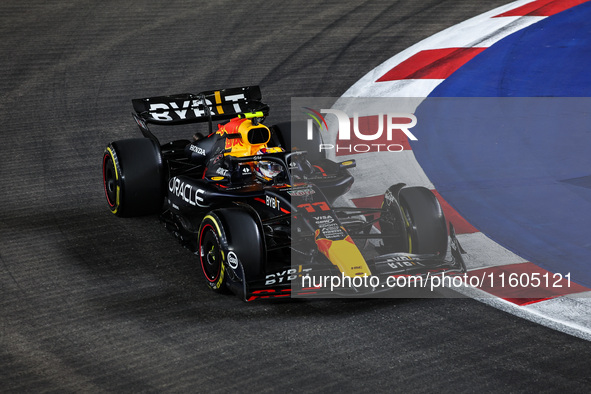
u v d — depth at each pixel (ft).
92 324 77.61
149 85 172.14
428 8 225.56
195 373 67.56
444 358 69.15
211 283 83.92
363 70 179.83
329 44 197.67
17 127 149.07
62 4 231.71
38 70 181.98
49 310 81.10
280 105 158.71
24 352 72.08
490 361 68.49
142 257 95.20
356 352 70.64
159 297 83.87
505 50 188.55
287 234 89.81
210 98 114.21
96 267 92.32
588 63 178.09
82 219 108.27
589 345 71.31
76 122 152.15
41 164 131.23
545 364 67.82
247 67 182.29
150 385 65.72
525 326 75.31
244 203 85.81
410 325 75.92
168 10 227.20
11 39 202.59
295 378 66.28
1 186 121.39
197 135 112.16
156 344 73.10
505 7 224.33
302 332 74.90
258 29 209.97
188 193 95.91
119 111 157.99
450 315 77.92
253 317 78.59
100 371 68.23
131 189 102.83
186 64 185.06
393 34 204.23
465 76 173.06
